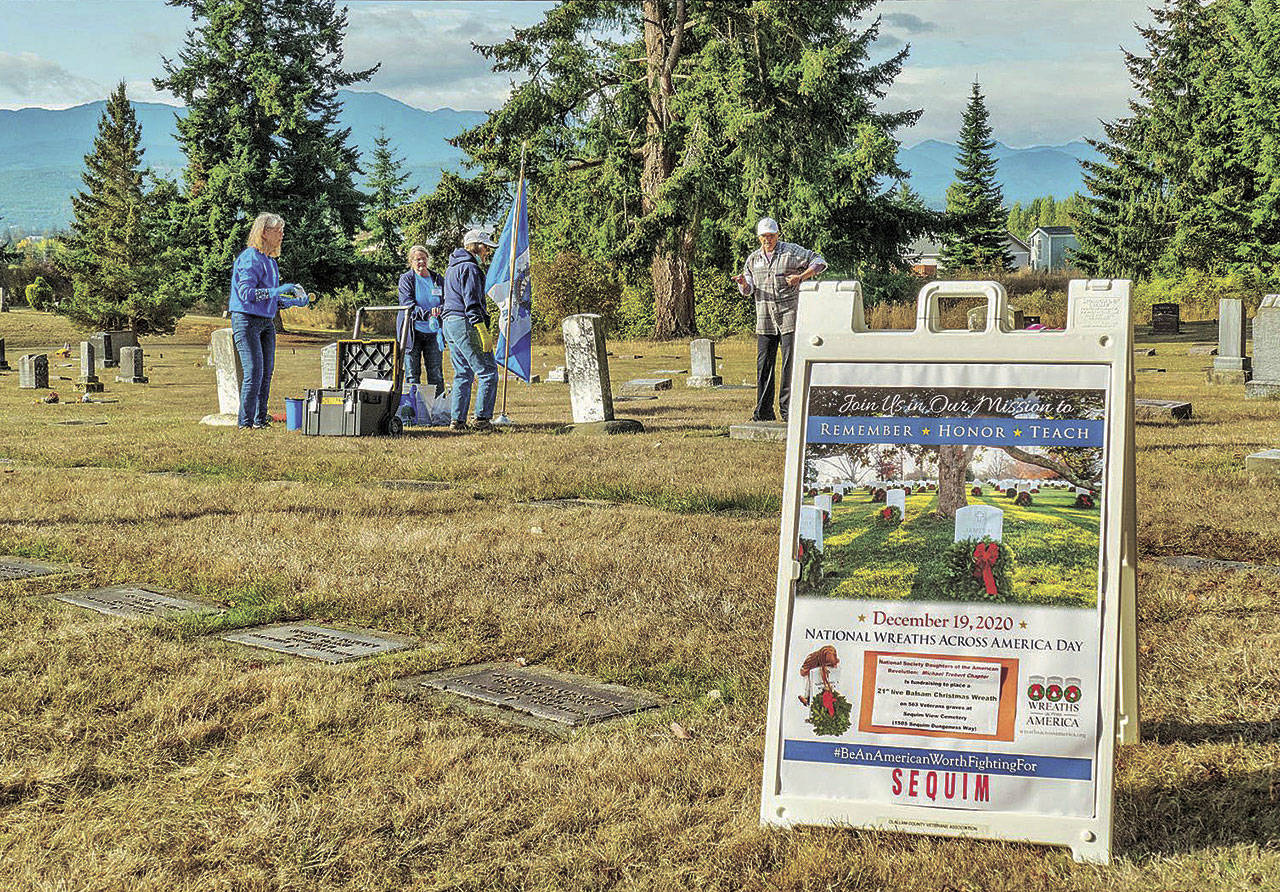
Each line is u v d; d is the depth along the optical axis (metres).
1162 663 4.90
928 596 3.46
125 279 52.53
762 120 44.50
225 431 15.15
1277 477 9.74
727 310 55.81
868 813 3.41
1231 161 61.41
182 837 3.49
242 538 7.80
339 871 3.30
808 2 45.69
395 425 14.56
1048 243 149.88
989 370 3.54
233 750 4.18
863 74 54.66
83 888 3.18
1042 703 3.33
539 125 49.25
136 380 29.08
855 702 3.46
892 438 3.56
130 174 59.88
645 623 5.68
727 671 4.98
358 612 6.07
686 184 45.38
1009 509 3.45
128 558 7.32
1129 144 76.44
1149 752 3.98
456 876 3.27
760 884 3.18
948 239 52.19
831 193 46.91
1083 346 3.48
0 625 5.77
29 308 71.00
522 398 21.34
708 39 46.62
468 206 49.66
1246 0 59.97
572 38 48.28
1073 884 3.09
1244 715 4.31
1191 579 6.28
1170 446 11.84
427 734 4.31
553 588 6.37
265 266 15.46
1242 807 3.51
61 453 12.87
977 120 97.50
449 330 15.23
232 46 58.59
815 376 3.66
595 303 56.56
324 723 4.41
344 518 8.56
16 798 3.81
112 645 5.37
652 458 11.66
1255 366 19.17
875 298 49.16
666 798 3.71
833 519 3.57
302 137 59.53
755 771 3.88
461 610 6.02
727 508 9.02
